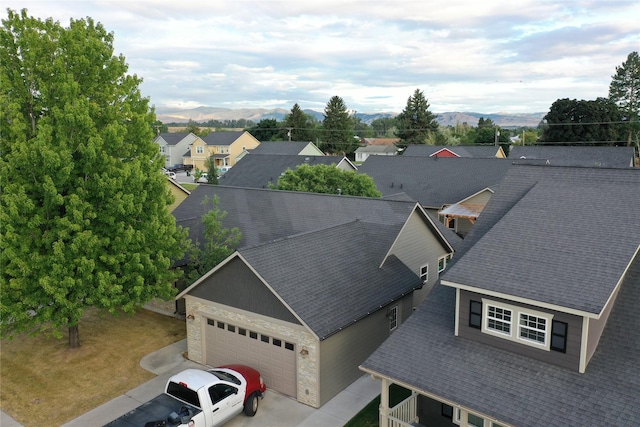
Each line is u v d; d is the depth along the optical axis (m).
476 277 13.88
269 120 124.94
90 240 16.81
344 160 56.75
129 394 16.84
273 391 17.22
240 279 17.45
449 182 46.19
